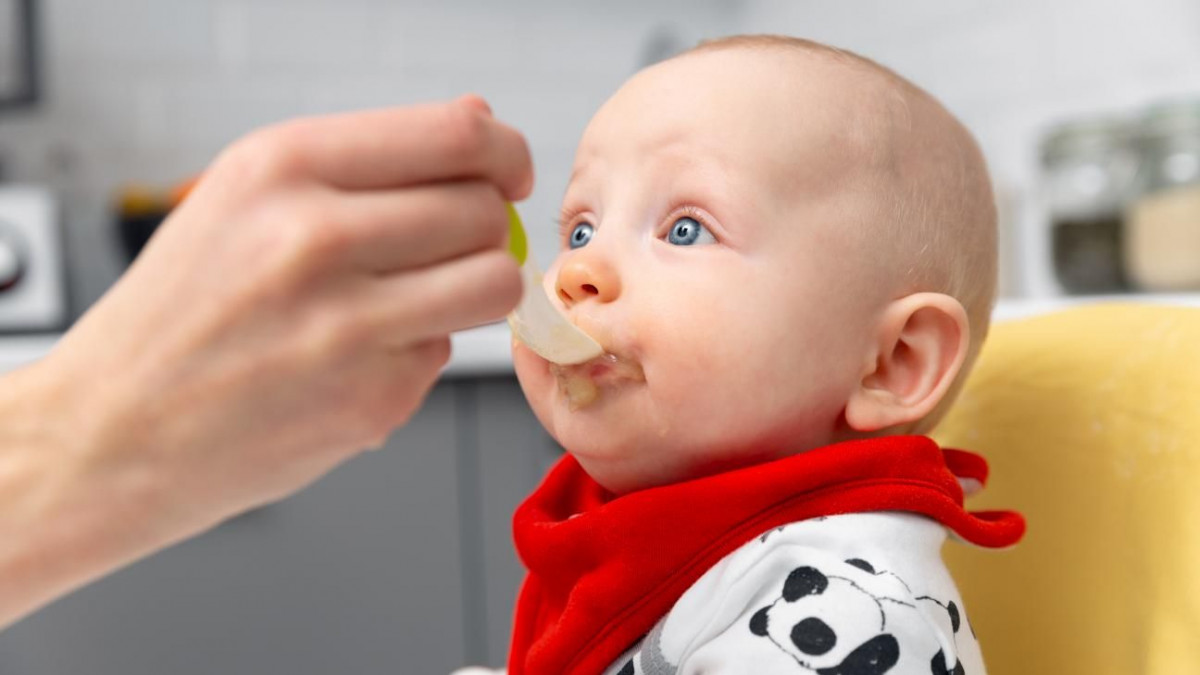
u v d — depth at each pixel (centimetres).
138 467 40
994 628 68
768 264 59
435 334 40
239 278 37
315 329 38
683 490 57
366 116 38
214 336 38
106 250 199
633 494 58
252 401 39
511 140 41
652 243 61
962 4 187
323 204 37
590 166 65
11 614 44
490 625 156
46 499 41
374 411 40
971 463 67
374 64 213
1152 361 67
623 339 58
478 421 154
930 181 65
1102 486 66
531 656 61
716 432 59
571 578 61
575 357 56
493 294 40
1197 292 131
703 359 57
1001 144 181
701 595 56
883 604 51
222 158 37
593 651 58
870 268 61
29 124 196
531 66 223
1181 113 133
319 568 150
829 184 61
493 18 220
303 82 210
